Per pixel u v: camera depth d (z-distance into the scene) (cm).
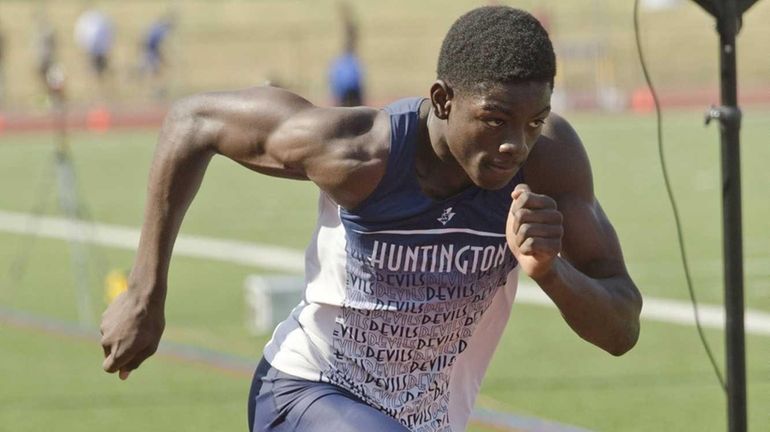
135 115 9881
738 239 1405
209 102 1195
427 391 1241
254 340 3056
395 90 10788
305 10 12350
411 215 1130
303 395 1229
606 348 1181
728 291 1412
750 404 2342
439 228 1138
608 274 1184
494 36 1033
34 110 10131
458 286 1176
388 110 1137
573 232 1175
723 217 1409
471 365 1266
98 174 7000
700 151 7138
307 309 1246
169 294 3672
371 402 1224
